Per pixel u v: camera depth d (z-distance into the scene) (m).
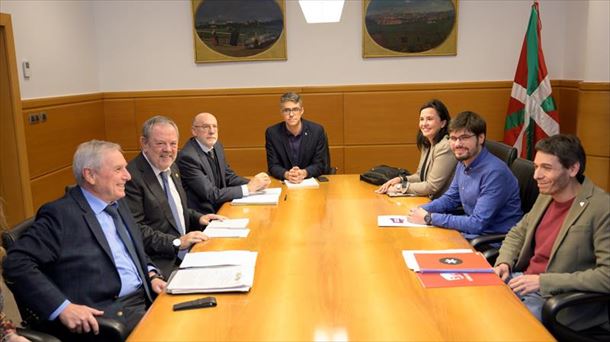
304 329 1.64
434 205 3.17
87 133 5.49
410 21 5.62
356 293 1.90
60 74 5.00
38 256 2.03
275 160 4.43
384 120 5.82
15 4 4.25
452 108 5.75
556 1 5.52
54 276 2.12
